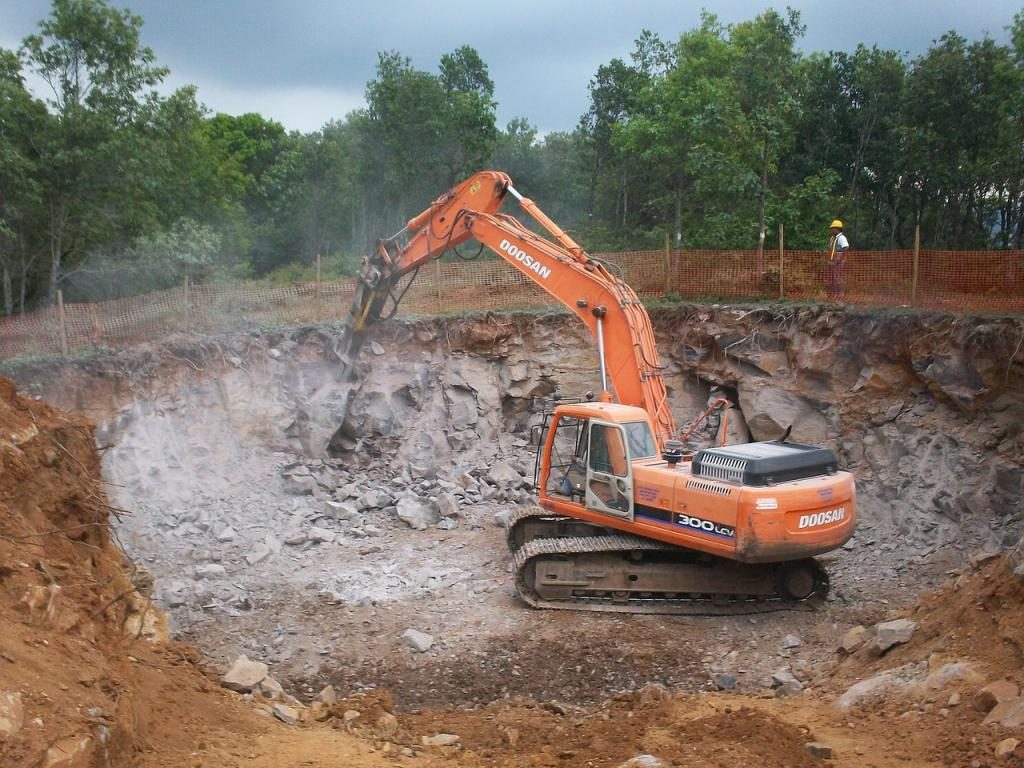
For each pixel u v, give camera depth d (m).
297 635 10.74
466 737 7.93
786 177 28.12
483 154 31.42
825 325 15.93
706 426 17.28
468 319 18.64
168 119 23.55
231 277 27.42
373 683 9.62
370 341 18.05
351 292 19.47
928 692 7.75
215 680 8.21
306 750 6.73
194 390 16.05
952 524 12.95
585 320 12.79
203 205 29.78
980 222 27.70
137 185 22.78
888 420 14.80
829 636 10.55
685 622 11.21
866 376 15.29
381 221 34.31
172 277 23.23
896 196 27.81
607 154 33.25
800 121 26.75
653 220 31.06
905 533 13.35
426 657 10.20
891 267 16.30
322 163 40.19
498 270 20.41
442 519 15.10
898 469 14.25
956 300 15.08
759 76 23.41
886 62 27.61
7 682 5.25
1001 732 6.71
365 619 11.21
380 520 15.14
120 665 6.74
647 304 18.58
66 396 14.84
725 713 7.68
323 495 15.98
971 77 26.05
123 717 5.68
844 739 7.34
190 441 15.67
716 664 10.04
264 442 16.50
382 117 31.28
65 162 20.69
